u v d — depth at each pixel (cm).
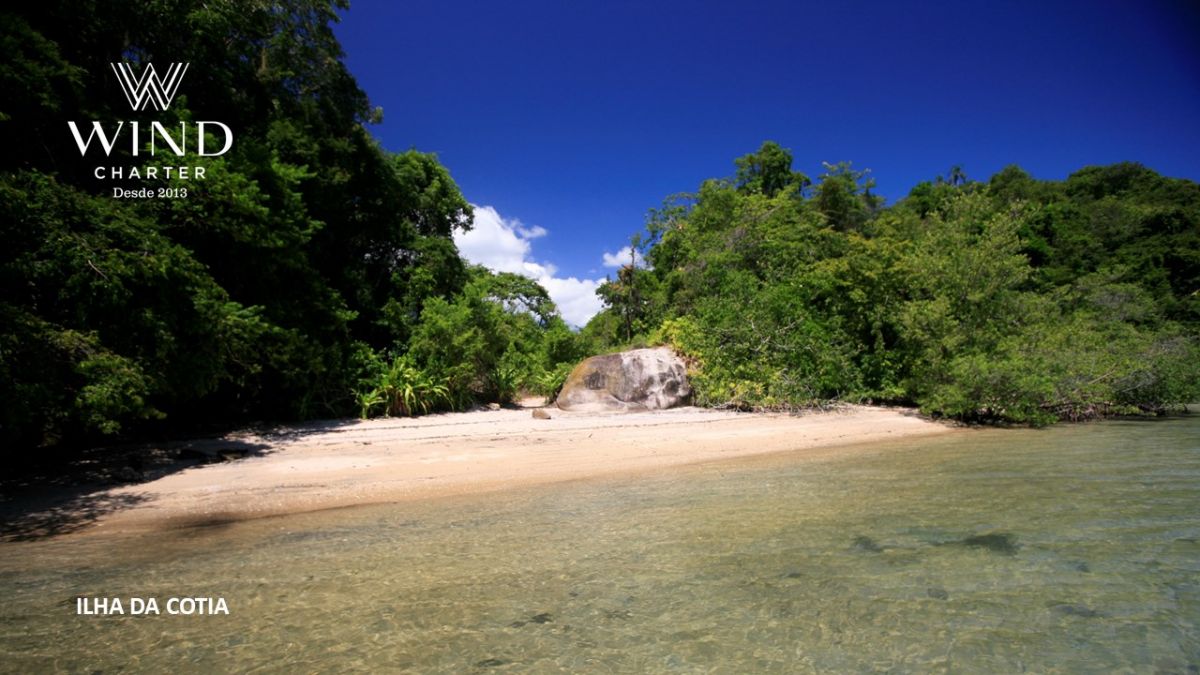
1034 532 593
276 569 508
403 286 1881
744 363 1741
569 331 2412
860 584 467
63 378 738
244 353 1115
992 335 1650
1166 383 1681
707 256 2406
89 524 653
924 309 1639
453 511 707
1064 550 541
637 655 359
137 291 841
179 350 910
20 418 675
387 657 357
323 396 1523
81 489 799
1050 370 1547
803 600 438
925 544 560
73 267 732
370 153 1784
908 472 916
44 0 934
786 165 4056
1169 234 3731
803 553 539
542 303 2970
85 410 726
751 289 1945
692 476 911
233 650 366
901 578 478
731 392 1725
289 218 1292
